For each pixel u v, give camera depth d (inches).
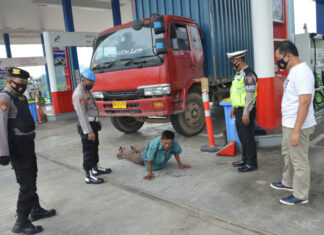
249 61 311.6
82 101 142.8
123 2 569.3
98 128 155.3
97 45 241.0
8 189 157.9
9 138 100.8
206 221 104.1
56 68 450.0
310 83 96.8
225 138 196.2
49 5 547.8
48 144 266.5
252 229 95.1
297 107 102.3
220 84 279.3
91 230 106.2
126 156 185.8
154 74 202.7
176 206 117.6
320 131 217.8
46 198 139.3
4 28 741.9
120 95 221.6
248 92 138.6
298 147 103.8
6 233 109.8
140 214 114.4
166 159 158.7
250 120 144.3
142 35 213.5
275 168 149.0
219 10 252.4
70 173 175.0
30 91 738.8
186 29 225.1
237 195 121.8
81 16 671.1
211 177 145.6
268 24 189.5
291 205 108.5
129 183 148.3
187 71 221.1
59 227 110.9
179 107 216.8
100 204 127.4
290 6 308.0
